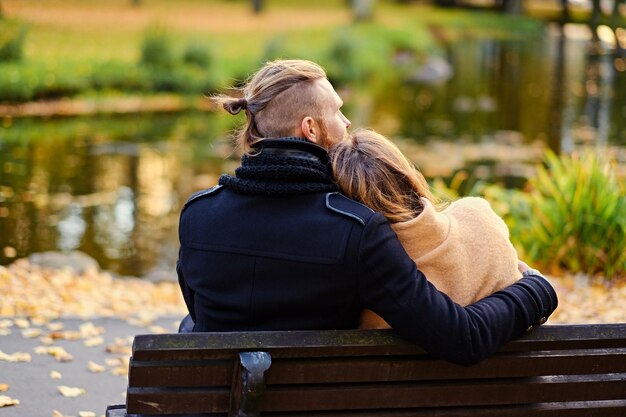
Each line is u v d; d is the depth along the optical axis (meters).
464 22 50.25
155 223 10.48
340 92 24.80
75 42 25.95
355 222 2.35
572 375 2.55
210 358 2.28
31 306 5.89
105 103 19.69
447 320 2.30
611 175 8.09
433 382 2.47
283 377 2.36
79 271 7.71
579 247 7.67
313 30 35.38
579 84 27.31
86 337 5.32
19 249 9.08
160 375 2.27
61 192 11.72
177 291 7.56
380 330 2.37
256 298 2.42
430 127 18.92
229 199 2.50
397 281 2.32
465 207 2.58
